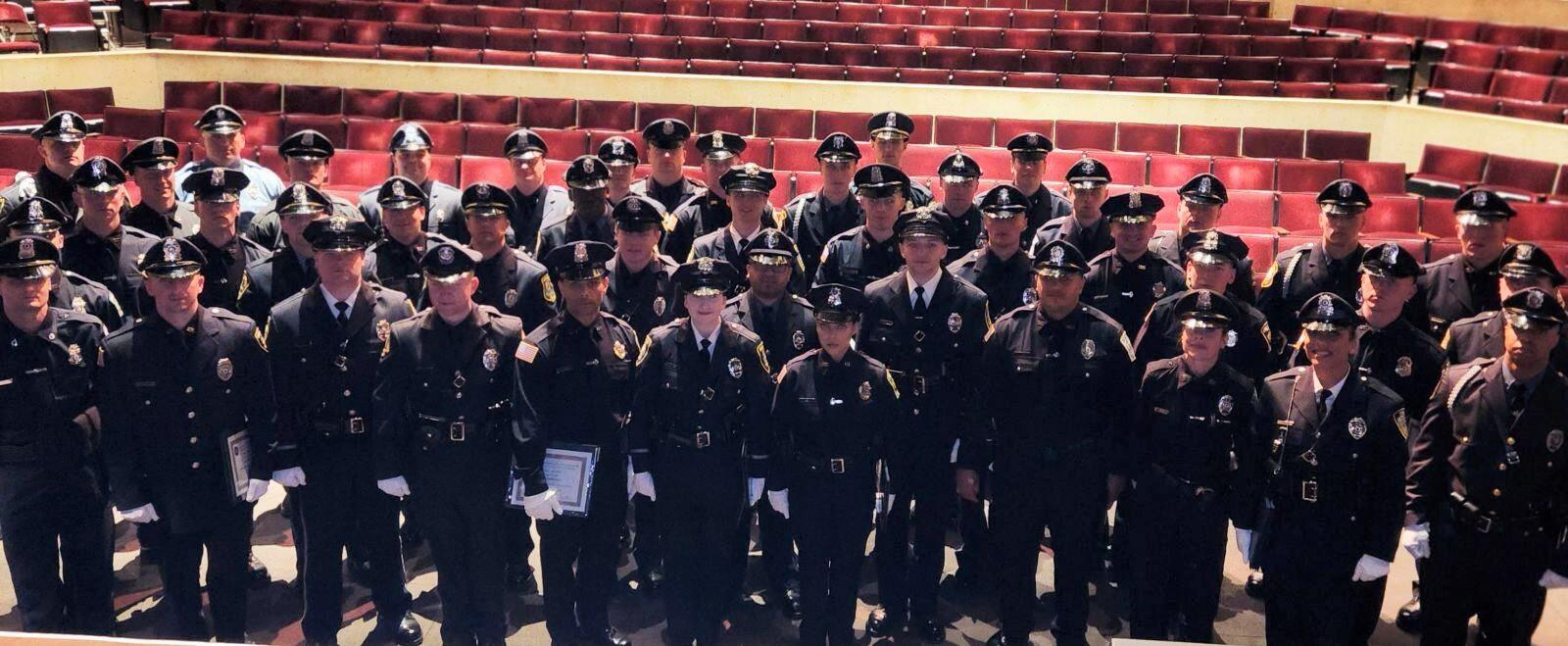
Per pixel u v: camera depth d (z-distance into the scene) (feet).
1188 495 14.43
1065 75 38.83
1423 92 40.81
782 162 31.60
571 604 15.33
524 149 20.67
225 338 14.62
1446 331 17.11
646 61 38.68
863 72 39.06
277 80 38.04
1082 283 14.82
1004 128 34.55
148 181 18.31
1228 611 16.61
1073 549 15.19
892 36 42.91
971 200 19.20
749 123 35.06
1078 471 14.92
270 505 19.15
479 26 41.81
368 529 15.38
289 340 14.89
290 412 14.90
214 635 15.43
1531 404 13.25
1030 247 19.72
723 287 14.51
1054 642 15.90
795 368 14.82
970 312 15.83
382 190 16.92
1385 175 31.12
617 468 15.10
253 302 16.43
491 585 15.16
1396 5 48.34
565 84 37.60
